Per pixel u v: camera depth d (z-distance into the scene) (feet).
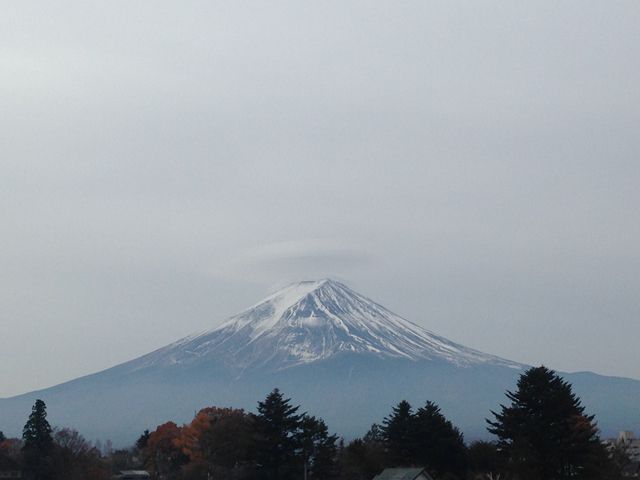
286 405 502.79
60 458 570.87
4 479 550.77
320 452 505.66
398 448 508.53
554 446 449.06
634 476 506.07
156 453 654.12
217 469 546.67
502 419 464.65
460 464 501.97
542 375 462.19
